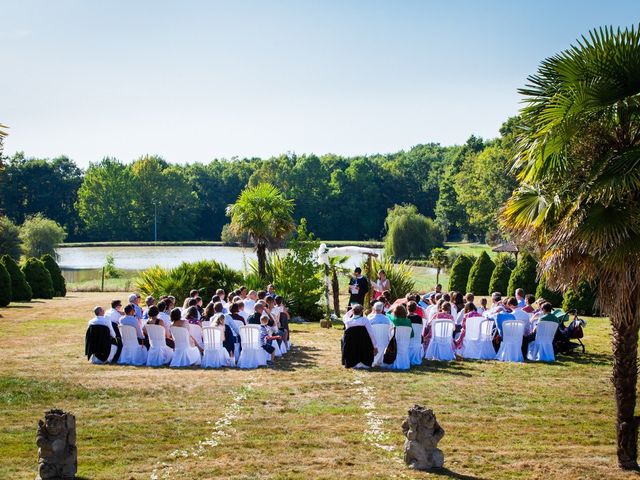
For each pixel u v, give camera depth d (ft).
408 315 47.09
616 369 26.96
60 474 24.25
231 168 406.82
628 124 26.30
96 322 45.68
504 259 108.37
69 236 352.90
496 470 26.21
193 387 38.55
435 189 352.28
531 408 35.35
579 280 26.99
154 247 286.05
